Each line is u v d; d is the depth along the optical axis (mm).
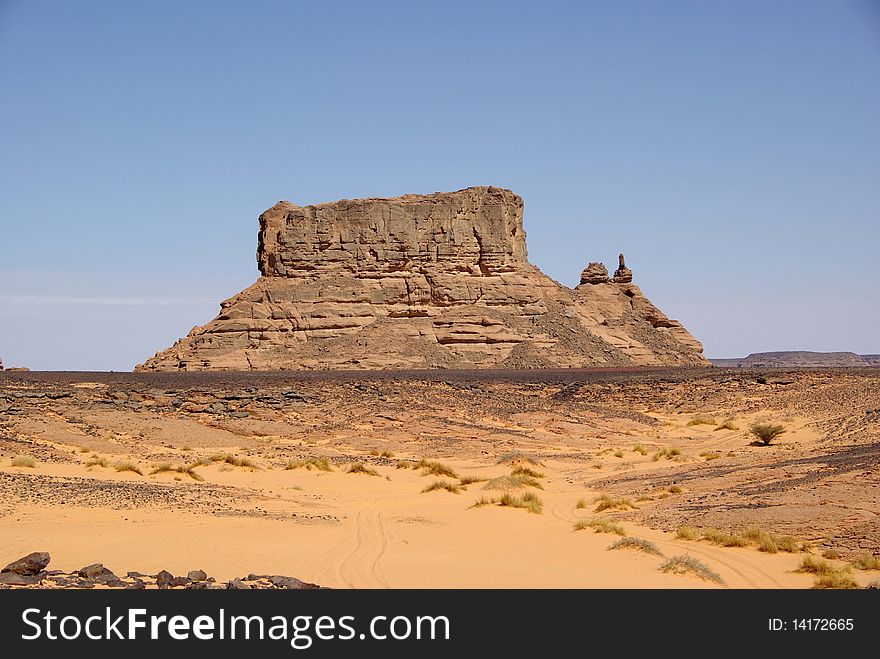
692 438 66375
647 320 159000
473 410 73062
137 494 30109
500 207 150625
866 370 98438
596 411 76562
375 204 147625
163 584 17188
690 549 24359
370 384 83375
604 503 33062
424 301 143125
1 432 47438
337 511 31297
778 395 81000
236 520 26609
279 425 61000
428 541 25125
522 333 140500
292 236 145500
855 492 29094
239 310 139250
